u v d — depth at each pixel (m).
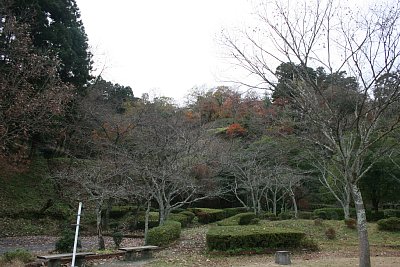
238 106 24.56
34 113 14.68
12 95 13.25
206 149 16.92
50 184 21.30
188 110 28.81
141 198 17.06
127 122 19.45
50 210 19.62
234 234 10.54
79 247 11.23
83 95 21.95
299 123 9.68
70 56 20.20
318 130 7.80
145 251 10.21
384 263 8.53
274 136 17.91
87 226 18.36
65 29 20.31
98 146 18.88
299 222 15.37
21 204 19.34
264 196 22.92
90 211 20.16
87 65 22.00
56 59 16.02
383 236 13.90
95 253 9.74
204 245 11.61
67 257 8.30
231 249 10.30
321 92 7.15
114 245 12.94
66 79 20.86
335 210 19.77
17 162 19.69
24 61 14.04
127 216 20.17
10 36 13.85
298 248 11.14
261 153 19.64
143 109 20.77
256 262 9.12
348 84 7.89
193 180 16.06
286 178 18.95
